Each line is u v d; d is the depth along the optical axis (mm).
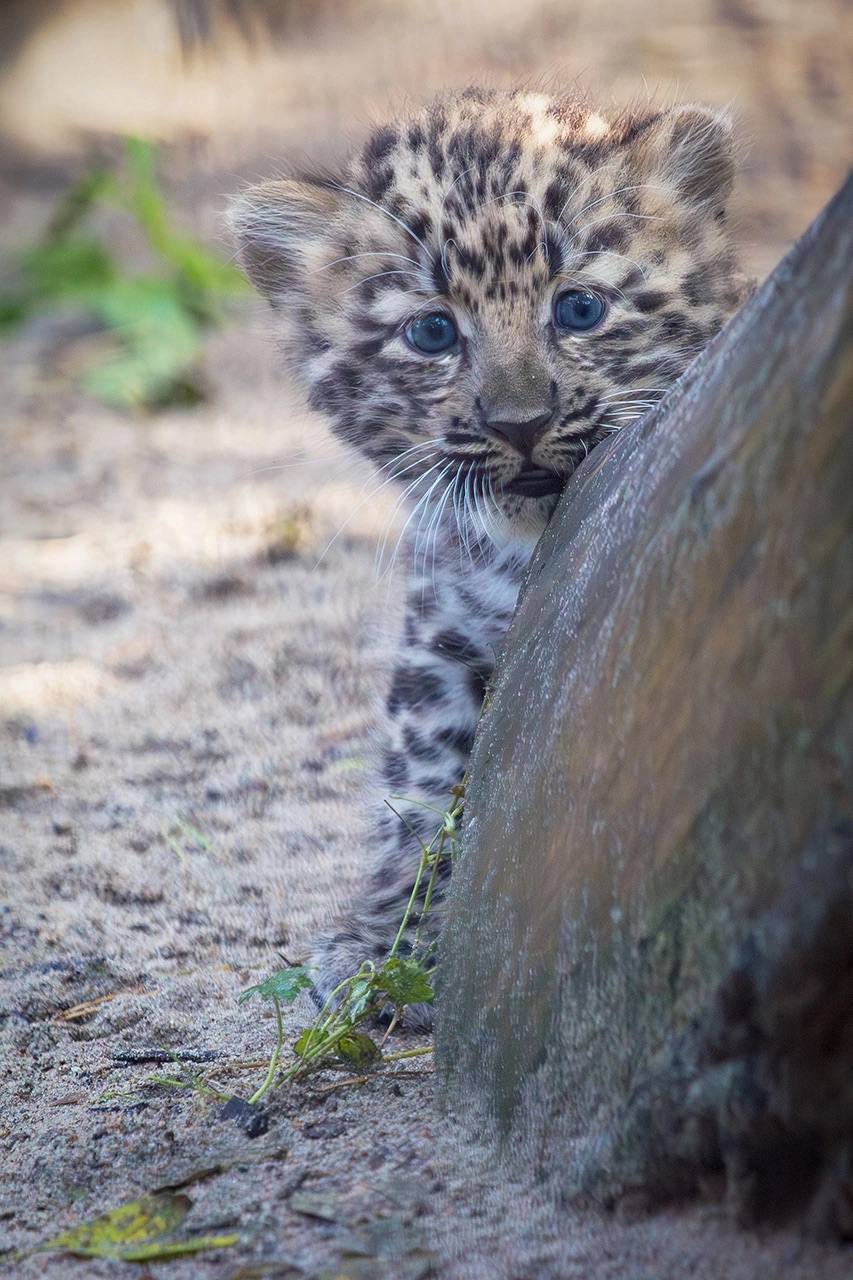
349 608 15055
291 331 10578
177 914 10125
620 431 7770
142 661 14375
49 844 11219
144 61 39344
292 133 31891
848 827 4598
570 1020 5773
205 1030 8492
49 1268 5992
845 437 4723
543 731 6523
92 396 21922
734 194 10203
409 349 9438
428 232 9242
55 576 16422
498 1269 5453
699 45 33812
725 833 5008
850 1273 4777
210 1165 6645
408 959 7824
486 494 9078
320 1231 5945
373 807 10008
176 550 16781
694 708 5262
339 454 10758
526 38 35906
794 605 4805
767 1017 4848
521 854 6426
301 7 40312
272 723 13117
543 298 9031
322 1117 7035
